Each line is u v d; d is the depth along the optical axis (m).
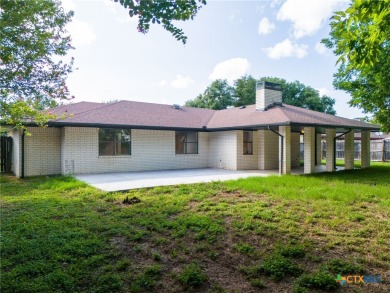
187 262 3.67
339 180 10.32
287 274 3.34
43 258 3.64
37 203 6.60
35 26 4.81
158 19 3.52
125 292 2.95
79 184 8.95
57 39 5.47
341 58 3.64
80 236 4.43
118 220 5.37
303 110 15.62
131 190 8.24
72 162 12.29
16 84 5.26
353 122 15.54
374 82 14.01
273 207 6.23
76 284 3.05
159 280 3.21
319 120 12.79
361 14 2.99
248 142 15.12
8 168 13.46
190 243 4.28
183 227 4.85
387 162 21.06
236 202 6.75
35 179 10.73
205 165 16.45
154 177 11.33
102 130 13.14
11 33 4.36
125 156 13.75
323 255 3.87
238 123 13.95
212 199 7.07
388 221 5.24
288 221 5.22
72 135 12.30
